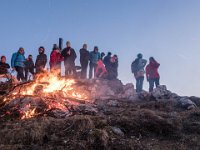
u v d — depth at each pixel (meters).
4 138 9.21
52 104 12.22
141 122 10.93
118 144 9.28
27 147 8.84
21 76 17.73
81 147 8.93
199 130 11.12
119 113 12.30
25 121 10.68
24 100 12.13
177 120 11.37
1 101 12.25
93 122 10.30
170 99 15.47
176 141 10.30
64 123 10.11
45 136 9.38
